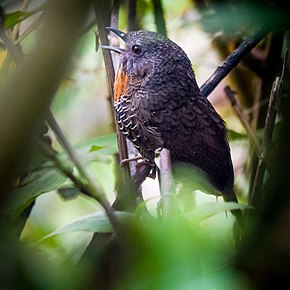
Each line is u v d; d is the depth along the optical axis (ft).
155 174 7.43
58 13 3.54
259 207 5.13
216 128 7.45
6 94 3.60
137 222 4.76
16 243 4.08
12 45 6.57
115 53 7.52
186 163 7.40
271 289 4.42
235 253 4.51
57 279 3.82
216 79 7.41
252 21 7.09
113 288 4.05
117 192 7.32
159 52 7.48
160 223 4.31
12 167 3.62
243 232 4.93
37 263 3.84
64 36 3.55
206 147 7.42
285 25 7.09
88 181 5.18
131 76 7.49
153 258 3.90
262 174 7.14
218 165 7.41
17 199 7.07
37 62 3.56
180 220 4.25
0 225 4.09
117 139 7.31
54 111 7.41
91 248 6.91
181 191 7.31
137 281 3.89
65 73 3.67
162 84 7.47
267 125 7.16
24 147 3.62
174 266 3.87
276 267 4.44
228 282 4.23
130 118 7.47
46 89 3.59
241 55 7.36
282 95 7.21
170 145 7.43
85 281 3.99
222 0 7.27
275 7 7.09
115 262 4.68
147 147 7.45
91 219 5.47
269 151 7.13
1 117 3.59
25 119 3.59
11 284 3.67
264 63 7.45
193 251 3.98
